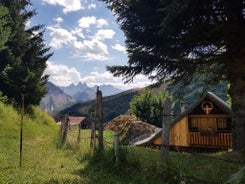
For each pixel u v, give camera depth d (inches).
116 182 394.3
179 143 1073.5
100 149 535.8
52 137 1080.2
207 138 1011.9
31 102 1323.8
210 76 669.3
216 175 394.0
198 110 1044.5
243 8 474.6
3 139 766.5
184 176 386.6
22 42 1316.4
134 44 580.1
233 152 552.4
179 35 520.7
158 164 420.8
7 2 1275.8
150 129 1250.6
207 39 536.4
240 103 561.0
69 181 403.9
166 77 628.4
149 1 531.2
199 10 457.7
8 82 1194.6
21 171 449.7
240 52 543.8
